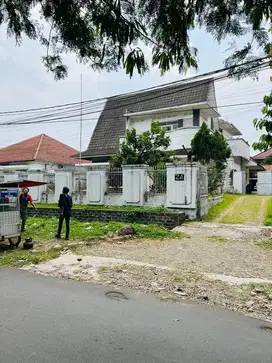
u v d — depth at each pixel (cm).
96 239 983
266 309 455
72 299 488
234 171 2431
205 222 1260
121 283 571
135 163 1667
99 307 456
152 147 1709
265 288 539
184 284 562
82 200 1644
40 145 2933
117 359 312
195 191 1291
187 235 1030
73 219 1418
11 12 293
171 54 304
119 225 1165
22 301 477
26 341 347
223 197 1938
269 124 715
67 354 320
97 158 2542
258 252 803
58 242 952
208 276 607
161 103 2306
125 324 398
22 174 1869
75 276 616
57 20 283
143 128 2391
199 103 2056
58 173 1716
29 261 735
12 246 907
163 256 774
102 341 350
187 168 1302
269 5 261
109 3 268
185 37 290
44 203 1764
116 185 1536
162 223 1214
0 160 2816
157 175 1410
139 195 1430
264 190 2397
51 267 682
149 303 476
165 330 383
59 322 400
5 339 352
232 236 1006
